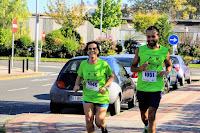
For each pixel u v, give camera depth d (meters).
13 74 23.33
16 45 51.22
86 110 6.28
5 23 57.47
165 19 51.88
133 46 54.16
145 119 6.73
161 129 7.82
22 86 18.34
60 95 10.40
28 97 14.34
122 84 10.79
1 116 10.12
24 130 7.73
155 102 6.36
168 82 16.72
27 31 59.50
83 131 7.66
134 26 71.25
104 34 69.06
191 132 7.53
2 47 51.28
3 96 14.41
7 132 7.52
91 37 68.19
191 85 20.14
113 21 64.56
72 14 64.94
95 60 6.35
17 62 39.84
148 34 6.34
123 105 13.23
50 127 8.07
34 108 11.74
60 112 11.18
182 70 20.55
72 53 50.66
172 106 11.61
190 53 54.47
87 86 6.30
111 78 6.39
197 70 37.38
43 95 15.08
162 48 6.44
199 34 69.94
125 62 14.30
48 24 68.56
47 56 50.91
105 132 6.48
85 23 68.00
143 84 6.43
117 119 9.15
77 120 8.99
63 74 10.64
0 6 57.19
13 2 58.03
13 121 8.81
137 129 7.87
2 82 20.16
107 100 6.35
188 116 9.63
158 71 6.41
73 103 10.32
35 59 26.89
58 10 65.38
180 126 8.16
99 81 6.30
